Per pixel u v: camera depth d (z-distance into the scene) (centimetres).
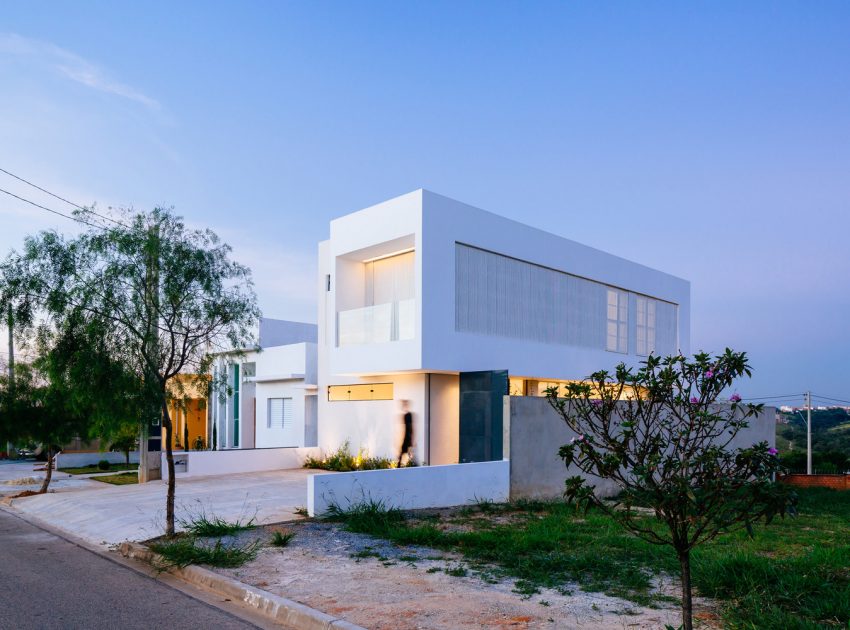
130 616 623
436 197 1638
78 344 939
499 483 1337
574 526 1023
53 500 1448
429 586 679
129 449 2586
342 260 1870
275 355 2341
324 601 630
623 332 2267
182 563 793
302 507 1198
